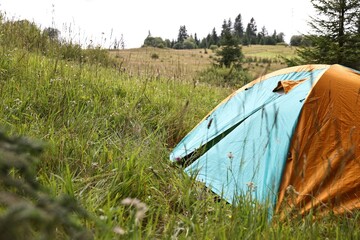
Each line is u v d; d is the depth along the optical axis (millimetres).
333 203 3004
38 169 3029
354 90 3475
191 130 5000
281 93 3975
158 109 5660
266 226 2482
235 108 4586
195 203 2896
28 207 694
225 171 3525
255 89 4664
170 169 3689
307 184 3072
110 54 10953
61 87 5082
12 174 2236
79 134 3906
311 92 3496
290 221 2629
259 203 2750
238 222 2490
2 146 843
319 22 18000
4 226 652
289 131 3332
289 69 4477
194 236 2354
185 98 7031
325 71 3705
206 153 3932
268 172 3191
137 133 4348
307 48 18234
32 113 4262
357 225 2664
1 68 5391
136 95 5984
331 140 3236
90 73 6477
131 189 2928
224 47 35625
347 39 17562
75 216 2123
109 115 4875
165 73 9578
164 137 4867
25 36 8539
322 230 2617
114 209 2379
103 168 3316
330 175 3100
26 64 5898
